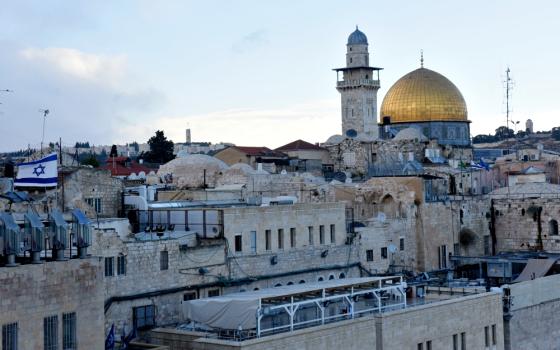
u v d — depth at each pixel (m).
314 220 104.69
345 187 129.88
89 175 100.38
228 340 76.44
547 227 136.75
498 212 140.50
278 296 80.38
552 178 198.50
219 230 94.12
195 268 90.38
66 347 65.19
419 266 124.81
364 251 112.06
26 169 85.19
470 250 134.88
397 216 124.19
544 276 118.19
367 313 88.19
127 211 101.25
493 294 101.69
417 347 89.88
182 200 113.38
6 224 62.38
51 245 66.94
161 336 81.62
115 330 82.69
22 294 62.06
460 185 161.25
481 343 99.12
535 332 110.75
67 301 65.25
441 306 93.38
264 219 98.44
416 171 160.38
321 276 104.44
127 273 84.06
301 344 78.12
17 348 61.59
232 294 84.69
